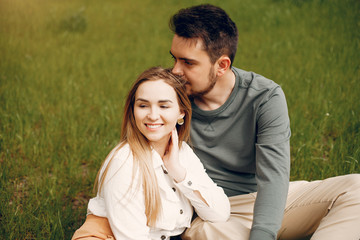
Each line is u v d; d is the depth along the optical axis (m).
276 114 2.38
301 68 6.00
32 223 2.93
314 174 3.55
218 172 2.62
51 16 9.15
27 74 5.93
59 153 4.07
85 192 3.55
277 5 9.52
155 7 10.57
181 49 2.31
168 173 2.34
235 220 2.51
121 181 2.13
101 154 3.95
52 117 4.66
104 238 2.13
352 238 2.03
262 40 7.50
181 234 2.52
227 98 2.49
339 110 4.62
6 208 3.07
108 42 7.85
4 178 3.49
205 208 2.35
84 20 8.61
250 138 2.49
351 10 8.55
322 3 9.22
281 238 2.50
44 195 3.27
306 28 7.97
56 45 7.51
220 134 2.54
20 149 4.12
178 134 2.47
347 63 5.98
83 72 6.20
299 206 2.43
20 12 9.20
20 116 4.59
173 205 2.30
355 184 2.21
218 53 2.32
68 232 2.87
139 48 7.49
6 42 7.18
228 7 9.34
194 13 2.31
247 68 6.06
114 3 11.01
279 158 2.32
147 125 2.21
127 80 5.94
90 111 5.04
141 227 2.13
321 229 2.10
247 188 2.63
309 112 4.80
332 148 3.85
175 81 2.25
